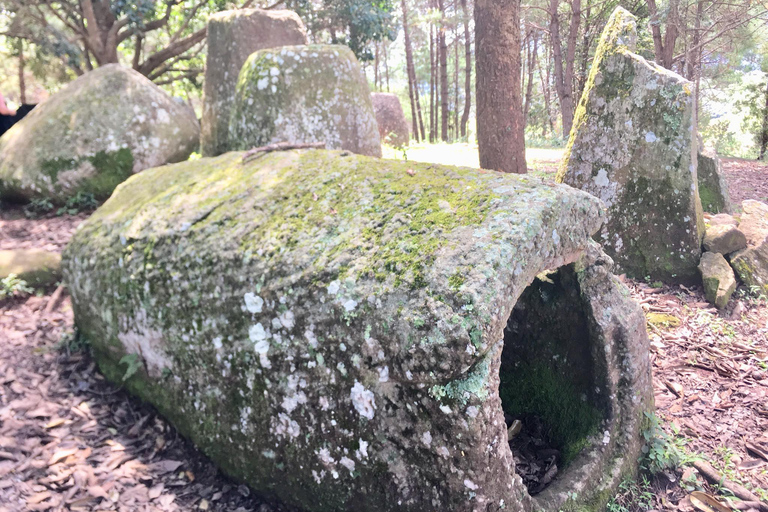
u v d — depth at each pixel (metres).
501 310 1.77
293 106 5.16
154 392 2.86
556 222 2.03
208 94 6.41
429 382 1.79
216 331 2.41
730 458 2.85
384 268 1.95
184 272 2.55
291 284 2.14
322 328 2.04
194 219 2.66
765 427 3.09
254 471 2.40
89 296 3.15
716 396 3.38
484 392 1.77
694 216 4.71
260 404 2.30
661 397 3.37
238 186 2.74
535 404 2.84
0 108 7.11
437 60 25.48
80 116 5.68
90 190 5.68
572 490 2.31
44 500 2.39
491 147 5.53
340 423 2.05
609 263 2.49
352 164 2.56
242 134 5.30
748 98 22.05
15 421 2.83
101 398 3.09
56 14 10.54
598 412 2.58
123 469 2.62
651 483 2.66
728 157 16.91
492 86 5.39
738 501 2.55
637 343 2.58
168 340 2.66
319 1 12.30
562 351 2.66
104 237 3.12
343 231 2.19
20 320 3.76
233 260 2.36
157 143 5.94
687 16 15.46
